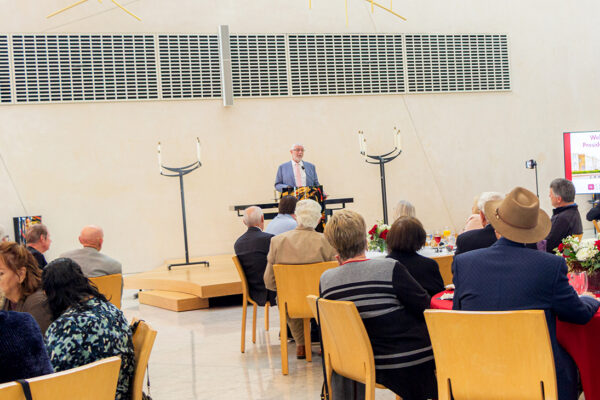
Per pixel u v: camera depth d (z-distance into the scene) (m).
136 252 8.41
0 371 1.77
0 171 7.99
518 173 9.84
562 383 2.12
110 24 8.38
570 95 10.08
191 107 8.66
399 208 4.52
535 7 9.99
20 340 1.81
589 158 9.17
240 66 8.84
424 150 9.51
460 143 9.65
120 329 2.24
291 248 3.89
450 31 9.66
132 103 8.45
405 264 2.93
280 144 8.95
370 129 9.30
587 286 2.61
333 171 9.14
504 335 2.02
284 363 3.88
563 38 10.08
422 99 9.52
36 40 8.13
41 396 1.66
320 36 9.14
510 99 9.86
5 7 8.05
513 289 2.15
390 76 9.41
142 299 6.76
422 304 2.46
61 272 2.22
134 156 8.44
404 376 2.43
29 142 8.10
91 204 8.28
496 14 9.84
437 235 5.28
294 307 3.85
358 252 2.55
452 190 9.59
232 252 8.74
